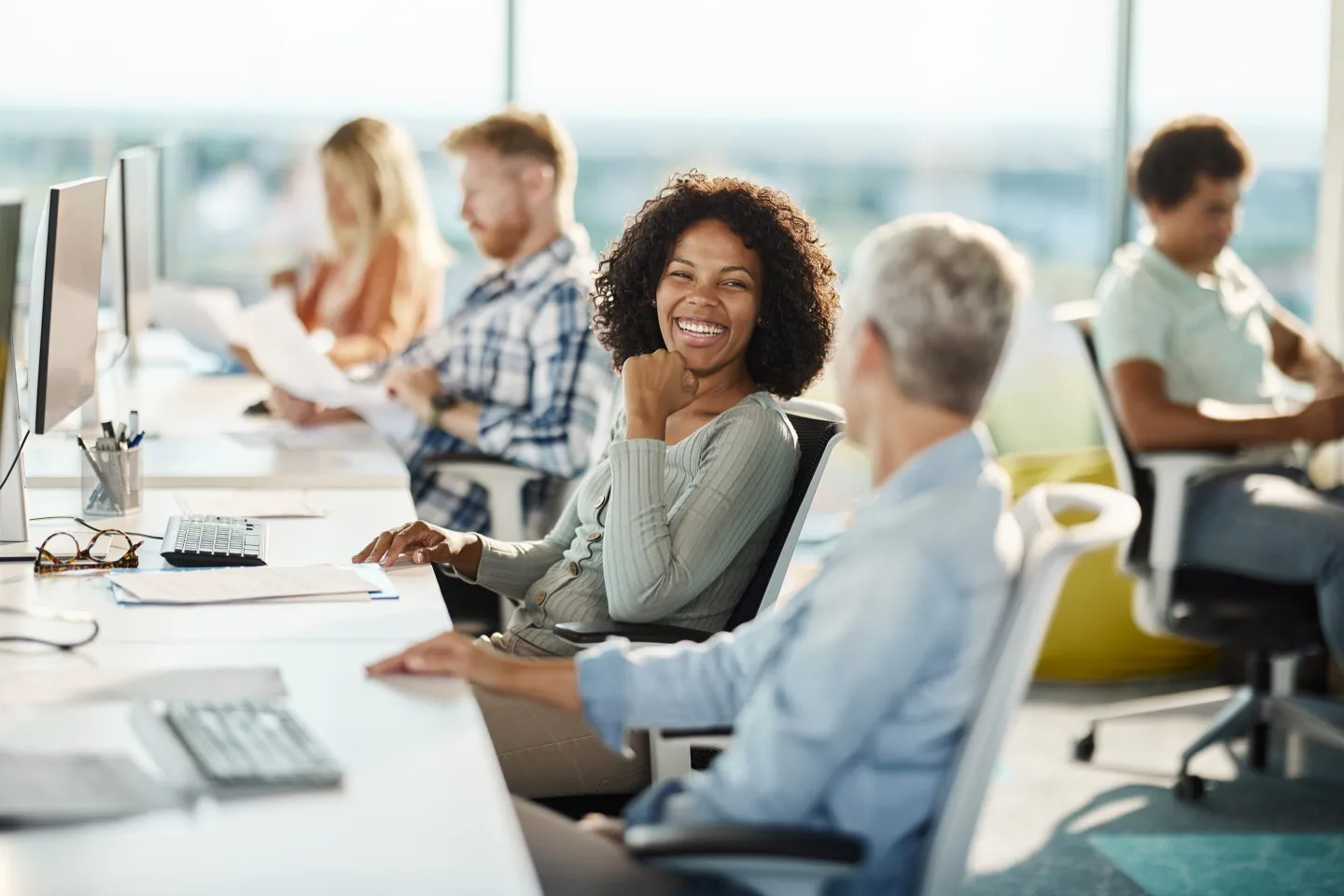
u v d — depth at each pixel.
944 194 4.91
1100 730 3.94
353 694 1.63
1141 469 3.41
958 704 1.40
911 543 1.38
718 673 1.66
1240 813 3.36
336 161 4.42
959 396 1.45
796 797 1.37
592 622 2.18
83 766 1.36
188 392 4.31
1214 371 3.57
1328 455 3.95
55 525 2.53
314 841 1.23
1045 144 4.89
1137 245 3.70
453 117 4.77
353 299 4.45
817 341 2.37
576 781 2.11
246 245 4.70
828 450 2.23
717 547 2.14
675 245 2.36
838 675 1.36
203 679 1.66
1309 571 3.23
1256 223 4.58
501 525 3.51
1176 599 3.35
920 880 1.40
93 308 2.67
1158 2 4.77
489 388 3.59
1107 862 3.06
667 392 2.22
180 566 2.25
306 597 2.06
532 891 1.15
